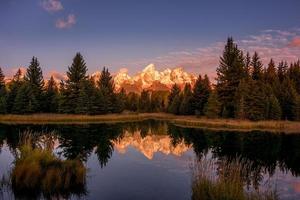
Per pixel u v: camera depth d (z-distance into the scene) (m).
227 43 76.31
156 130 49.38
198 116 75.12
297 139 37.41
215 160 22.67
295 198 13.74
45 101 82.50
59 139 34.06
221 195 11.52
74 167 15.16
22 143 17.83
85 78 84.56
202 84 81.00
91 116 78.50
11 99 76.31
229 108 72.19
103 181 15.83
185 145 31.64
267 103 66.00
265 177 17.77
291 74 98.25
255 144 32.84
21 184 13.77
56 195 13.20
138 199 13.00
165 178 16.69
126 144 31.41
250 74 83.38
